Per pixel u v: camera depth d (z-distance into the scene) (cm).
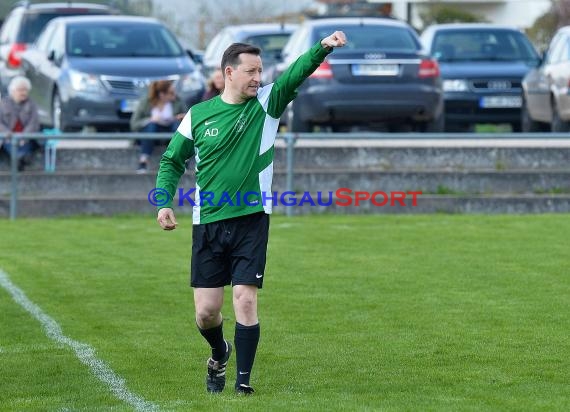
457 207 4869
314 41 5806
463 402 2078
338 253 3788
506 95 6519
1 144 5041
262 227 2125
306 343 2586
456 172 4994
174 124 5162
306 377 2294
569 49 5922
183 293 3186
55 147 5169
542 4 12825
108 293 3188
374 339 2617
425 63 5616
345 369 2353
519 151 5181
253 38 7094
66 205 4850
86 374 2333
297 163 5181
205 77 6588
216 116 2136
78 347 2569
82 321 2842
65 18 6341
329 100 5509
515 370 2323
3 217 4844
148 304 3042
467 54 6881
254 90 2131
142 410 2038
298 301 3042
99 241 4128
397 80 5562
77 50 5941
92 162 5234
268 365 2392
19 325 2802
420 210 4869
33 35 7175
